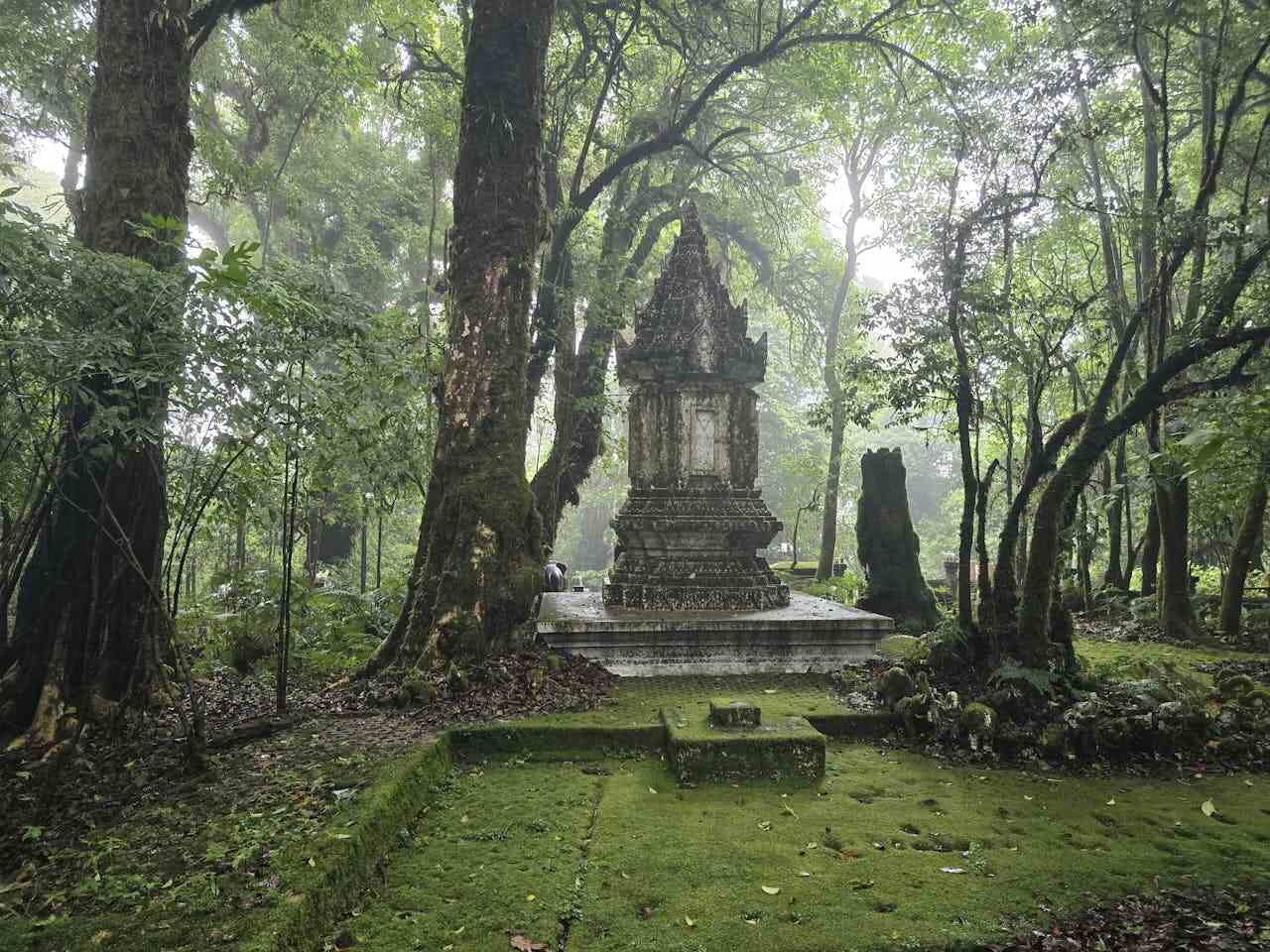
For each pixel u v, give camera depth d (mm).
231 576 9992
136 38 6547
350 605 10875
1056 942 3389
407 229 20219
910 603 11578
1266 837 4504
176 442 5129
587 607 9797
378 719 6172
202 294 4523
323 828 3904
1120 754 5840
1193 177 12898
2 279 3900
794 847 4375
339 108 14672
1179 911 3652
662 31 13891
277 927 2982
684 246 10383
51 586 5848
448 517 7664
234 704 6695
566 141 15344
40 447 5074
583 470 14898
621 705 6941
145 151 6500
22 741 5176
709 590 9508
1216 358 8539
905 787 5367
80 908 3201
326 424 5871
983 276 7309
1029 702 6270
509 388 7980
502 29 8320
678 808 4965
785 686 7848
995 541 19688
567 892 3809
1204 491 10672
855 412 8242
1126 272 16172
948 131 7453
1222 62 7883
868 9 13938
